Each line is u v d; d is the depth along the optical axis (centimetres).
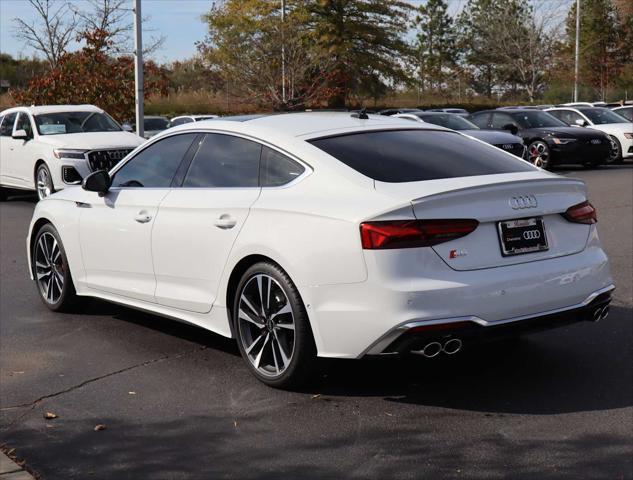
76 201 681
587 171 2052
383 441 438
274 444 439
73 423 477
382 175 492
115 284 641
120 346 622
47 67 3216
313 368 498
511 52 5972
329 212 476
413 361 563
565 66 5416
